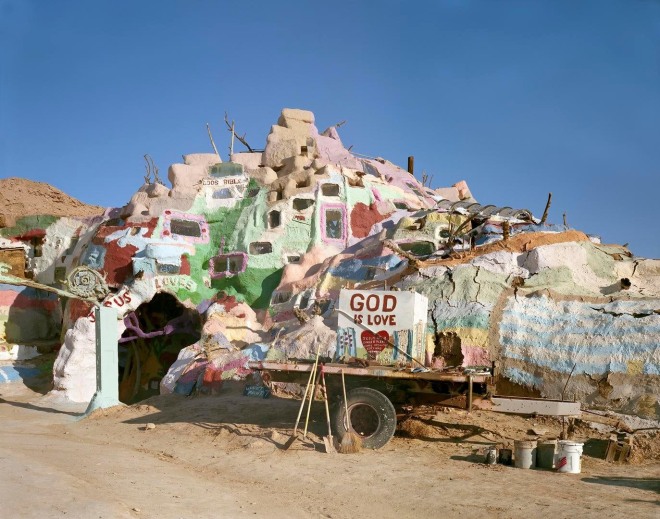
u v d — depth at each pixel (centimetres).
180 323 2780
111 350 2047
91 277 2519
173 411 1808
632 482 1049
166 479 1082
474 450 1291
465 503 938
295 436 1312
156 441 1497
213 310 2581
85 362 2494
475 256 2058
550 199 2412
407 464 1183
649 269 1997
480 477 1084
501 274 1928
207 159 3138
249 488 1063
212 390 2020
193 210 2903
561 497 951
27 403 2311
